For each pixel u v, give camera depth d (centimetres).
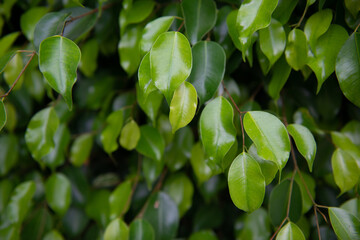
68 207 67
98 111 70
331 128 62
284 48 55
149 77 51
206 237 65
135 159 68
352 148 58
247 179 50
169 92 50
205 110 52
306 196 59
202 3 55
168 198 62
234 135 51
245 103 60
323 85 60
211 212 67
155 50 51
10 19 68
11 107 67
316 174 61
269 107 61
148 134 60
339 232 52
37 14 63
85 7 60
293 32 54
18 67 61
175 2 61
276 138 50
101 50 66
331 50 54
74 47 52
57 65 51
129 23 60
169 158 62
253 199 50
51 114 60
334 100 61
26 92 67
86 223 69
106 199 68
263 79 61
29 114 67
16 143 69
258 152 50
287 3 54
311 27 54
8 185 69
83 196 69
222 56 53
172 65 50
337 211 53
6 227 66
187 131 62
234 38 54
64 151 67
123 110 62
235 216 69
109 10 63
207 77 53
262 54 56
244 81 63
